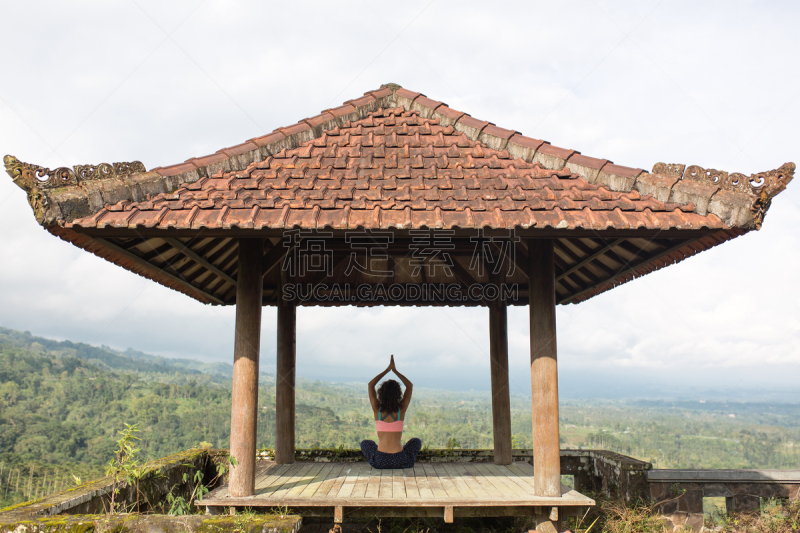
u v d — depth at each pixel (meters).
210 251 5.43
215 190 4.29
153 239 4.62
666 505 5.85
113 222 3.66
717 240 4.17
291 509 4.46
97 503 4.28
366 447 6.25
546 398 4.39
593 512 5.90
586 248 5.69
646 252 5.18
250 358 4.40
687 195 4.03
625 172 4.41
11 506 3.61
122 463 3.58
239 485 4.32
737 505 5.86
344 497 4.42
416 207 4.04
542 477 4.36
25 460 31.72
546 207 4.10
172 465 5.94
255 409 4.42
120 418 62.59
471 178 4.70
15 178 3.49
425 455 7.30
